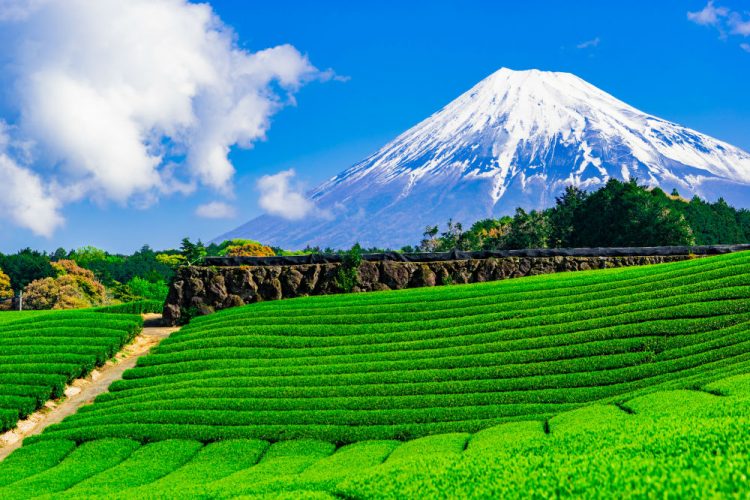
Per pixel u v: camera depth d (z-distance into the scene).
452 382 32.16
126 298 110.56
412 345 37.22
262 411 31.17
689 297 36.53
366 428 28.50
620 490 12.47
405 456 23.50
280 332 41.81
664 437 15.87
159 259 181.88
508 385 31.53
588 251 54.06
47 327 45.94
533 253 54.12
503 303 41.31
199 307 51.75
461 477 15.78
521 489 13.80
